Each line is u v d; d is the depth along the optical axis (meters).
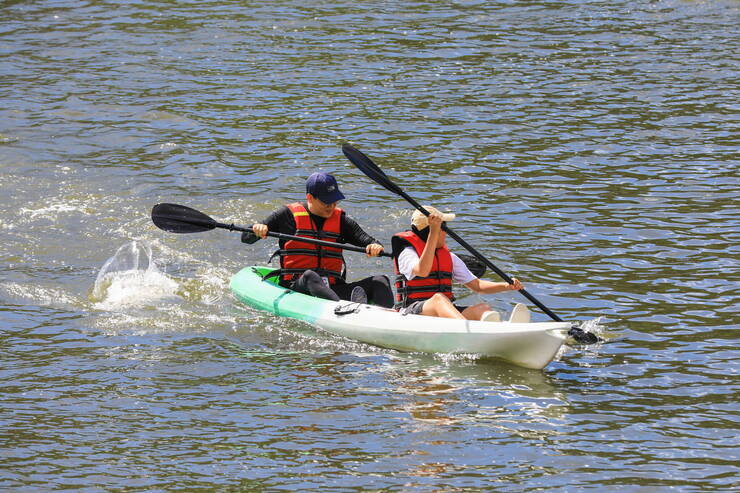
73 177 40.31
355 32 64.38
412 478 18.81
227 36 63.53
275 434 20.69
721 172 40.41
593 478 18.81
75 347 25.59
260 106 50.34
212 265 32.25
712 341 25.45
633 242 33.09
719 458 19.55
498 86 53.34
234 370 24.23
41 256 32.34
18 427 20.98
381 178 27.02
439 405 22.09
